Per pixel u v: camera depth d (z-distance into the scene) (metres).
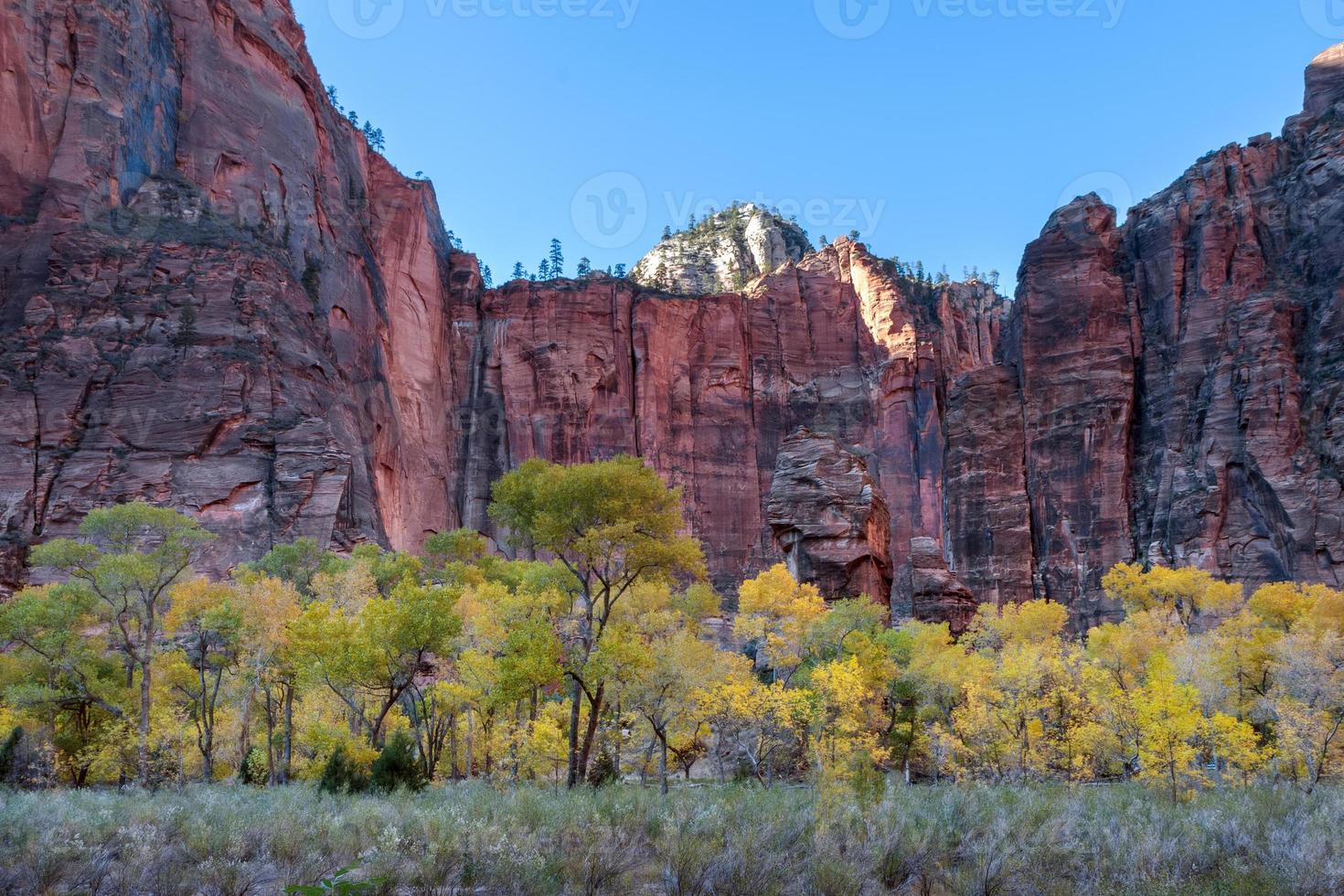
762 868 14.22
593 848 15.54
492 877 13.79
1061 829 17.52
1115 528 112.62
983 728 38.47
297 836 16.55
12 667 40.50
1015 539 118.06
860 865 15.00
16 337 75.75
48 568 64.31
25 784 33.47
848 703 36.06
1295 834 16.16
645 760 40.53
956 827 17.80
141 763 34.22
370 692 36.22
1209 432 108.19
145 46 90.12
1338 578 93.19
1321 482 97.31
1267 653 42.62
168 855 15.31
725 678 38.75
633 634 32.41
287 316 86.31
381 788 26.48
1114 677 38.91
